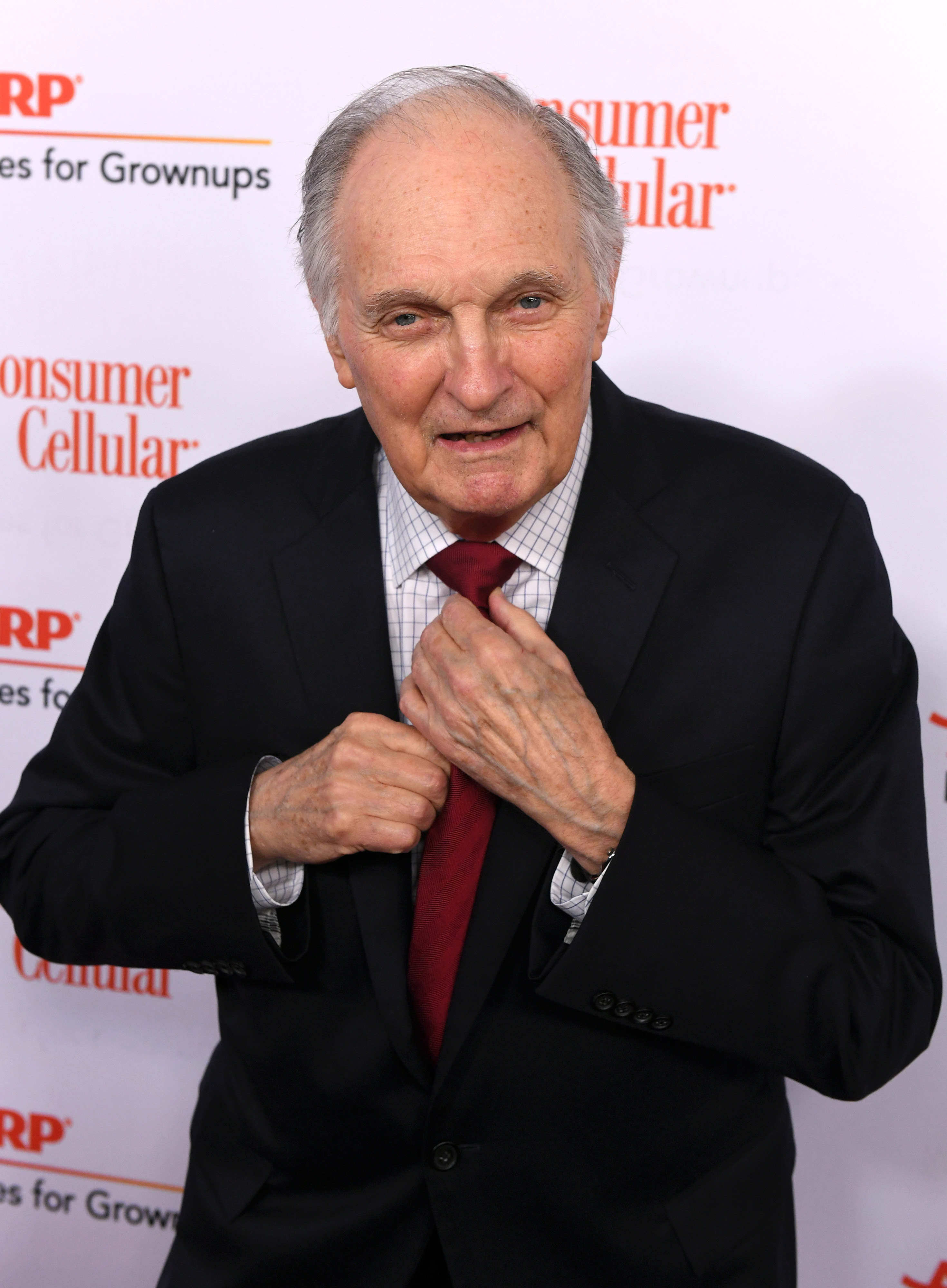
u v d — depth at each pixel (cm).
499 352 86
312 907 105
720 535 104
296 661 108
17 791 125
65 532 182
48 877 113
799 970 94
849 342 152
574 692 93
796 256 152
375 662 105
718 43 149
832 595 101
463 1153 102
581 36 152
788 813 103
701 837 94
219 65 163
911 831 101
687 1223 106
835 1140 173
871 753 102
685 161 153
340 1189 111
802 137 149
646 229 155
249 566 110
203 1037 194
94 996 196
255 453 120
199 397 173
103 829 112
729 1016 94
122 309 173
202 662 112
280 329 169
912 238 148
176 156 167
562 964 93
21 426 180
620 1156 104
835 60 146
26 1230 205
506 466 90
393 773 95
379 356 89
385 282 85
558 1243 105
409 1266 107
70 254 173
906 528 154
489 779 94
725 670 101
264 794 103
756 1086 111
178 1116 197
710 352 157
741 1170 109
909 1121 170
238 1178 115
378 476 112
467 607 96
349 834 96
